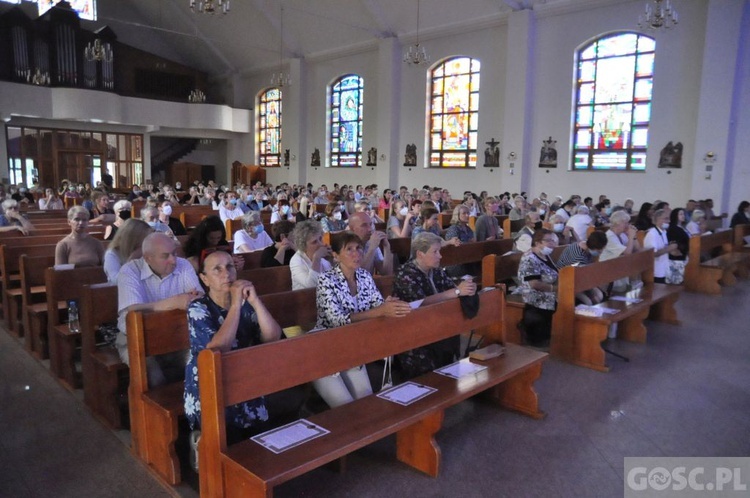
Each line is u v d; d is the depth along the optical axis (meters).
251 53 23.34
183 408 2.76
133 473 2.90
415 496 2.71
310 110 22.41
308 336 2.62
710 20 12.31
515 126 15.80
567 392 4.02
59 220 9.38
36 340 4.61
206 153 27.52
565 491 2.77
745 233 10.09
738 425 3.52
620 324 5.32
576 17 14.71
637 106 14.13
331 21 19.50
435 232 6.70
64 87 19.70
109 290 3.56
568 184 15.32
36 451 3.11
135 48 23.44
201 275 2.77
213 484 2.38
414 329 3.18
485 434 3.36
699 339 5.34
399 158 19.34
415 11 17.39
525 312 5.04
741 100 12.23
